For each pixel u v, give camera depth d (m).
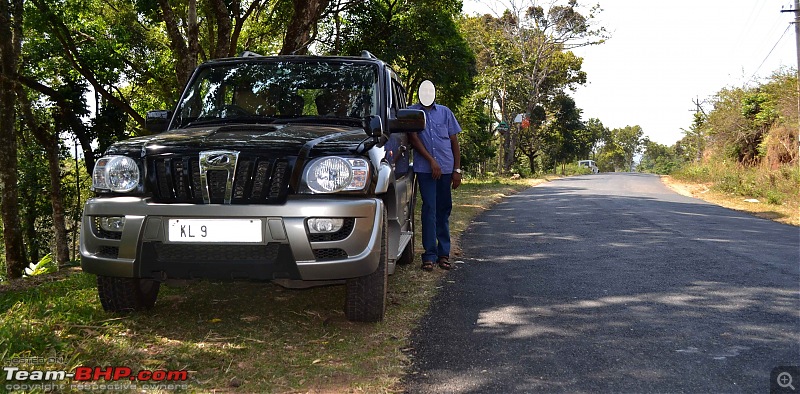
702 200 18.44
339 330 4.29
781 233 9.75
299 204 3.85
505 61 46.78
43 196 28.75
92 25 19.14
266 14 19.97
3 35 15.62
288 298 5.15
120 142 4.38
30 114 20.84
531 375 3.46
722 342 3.99
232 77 5.33
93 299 5.04
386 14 22.47
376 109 5.05
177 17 18.22
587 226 10.42
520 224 11.03
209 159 3.90
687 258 7.13
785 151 25.02
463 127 39.38
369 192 4.09
